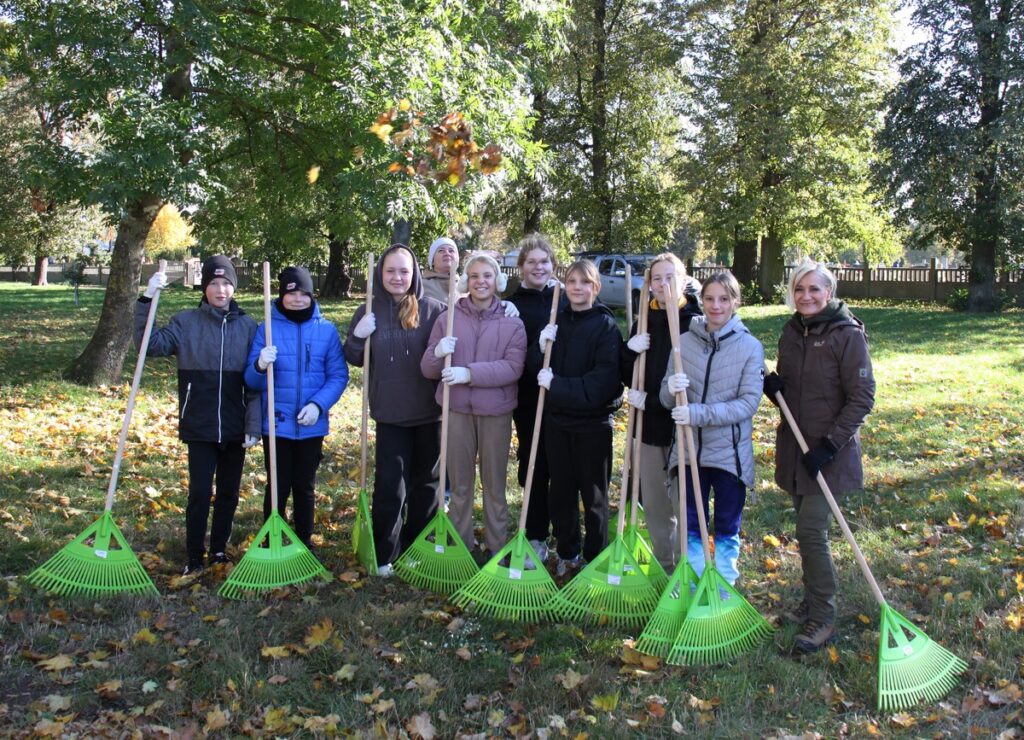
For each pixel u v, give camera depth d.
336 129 10.57
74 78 8.21
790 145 22.72
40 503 5.55
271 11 10.27
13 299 24.14
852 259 53.38
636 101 26.06
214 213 12.30
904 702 3.35
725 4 24.14
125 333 10.32
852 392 3.71
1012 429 7.82
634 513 4.51
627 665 3.65
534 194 25.56
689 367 4.15
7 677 3.43
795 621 4.05
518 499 5.84
